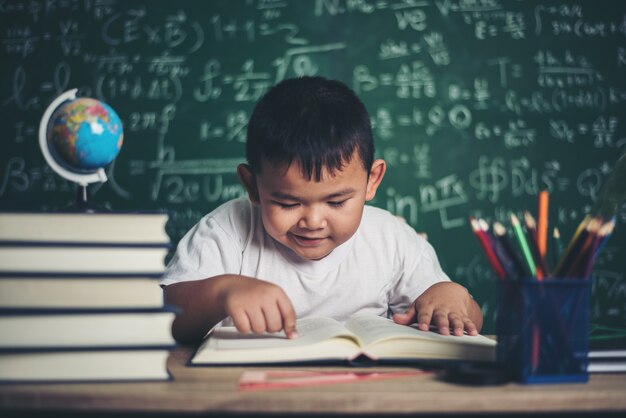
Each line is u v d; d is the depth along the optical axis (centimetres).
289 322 77
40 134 73
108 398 57
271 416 57
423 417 58
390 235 123
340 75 239
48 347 61
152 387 59
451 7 239
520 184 236
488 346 74
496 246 68
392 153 237
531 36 238
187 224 239
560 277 67
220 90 240
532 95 238
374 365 72
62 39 242
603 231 66
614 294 234
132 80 241
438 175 237
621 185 83
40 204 241
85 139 70
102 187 238
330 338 72
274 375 65
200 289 86
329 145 84
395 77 238
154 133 240
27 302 62
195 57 241
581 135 238
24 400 57
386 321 86
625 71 239
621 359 71
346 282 118
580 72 238
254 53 240
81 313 62
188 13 241
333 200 88
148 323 63
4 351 60
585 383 64
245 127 239
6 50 242
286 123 85
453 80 238
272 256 115
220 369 69
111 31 242
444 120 237
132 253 64
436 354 73
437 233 236
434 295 93
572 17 239
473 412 57
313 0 240
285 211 89
